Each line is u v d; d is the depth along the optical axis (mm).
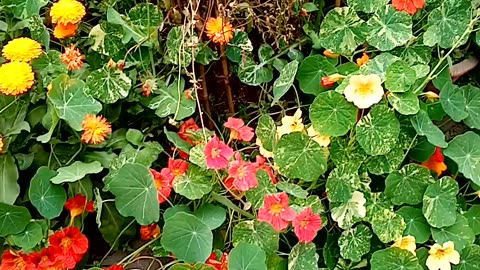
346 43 879
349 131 820
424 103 863
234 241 790
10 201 778
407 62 897
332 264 858
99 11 938
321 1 942
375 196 829
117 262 870
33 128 823
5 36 885
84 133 787
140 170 743
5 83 762
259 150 871
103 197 839
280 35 927
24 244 755
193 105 856
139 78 886
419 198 832
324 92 788
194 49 850
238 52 914
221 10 854
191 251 735
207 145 760
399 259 803
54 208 768
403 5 846
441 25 873
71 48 833
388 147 787
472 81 1008
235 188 787
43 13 940
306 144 787
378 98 770
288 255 809
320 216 824
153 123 906
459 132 975
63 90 790
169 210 789
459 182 928
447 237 829
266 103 961
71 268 787
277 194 757
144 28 882
